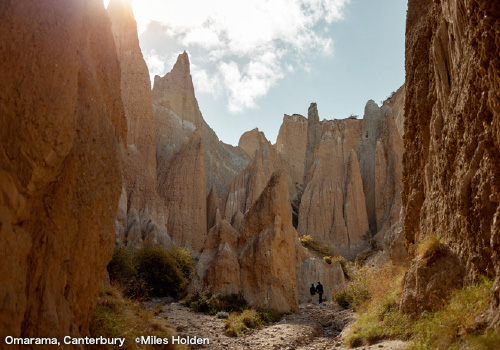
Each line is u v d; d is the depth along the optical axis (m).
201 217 49.00
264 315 17.39
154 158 49.53
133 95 49.41
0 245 4.35
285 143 89.88
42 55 5.11
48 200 5.38
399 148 58.94
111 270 20.75
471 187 7.39
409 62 13.27
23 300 4.54
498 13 5.79
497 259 6.29
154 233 36.06
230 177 70.62
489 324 5.75
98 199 6.45
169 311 17.83
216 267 21.08
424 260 8.59
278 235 21.72
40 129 4.93
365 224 56.25
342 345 10.42
